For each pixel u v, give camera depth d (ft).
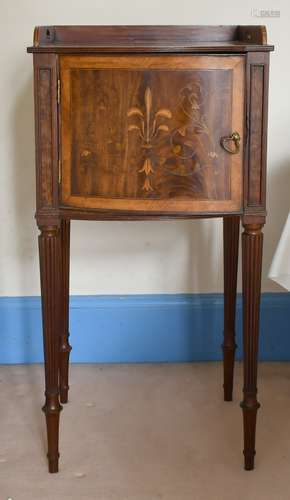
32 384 7.17
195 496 5.31
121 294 7.68
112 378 7.30
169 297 7.65
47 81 5.20
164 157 5.26
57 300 5.51
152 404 6.73
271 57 7.29
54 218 5.37
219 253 7.63
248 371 5.60
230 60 5.16
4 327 7.61
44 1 7.14
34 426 6.33
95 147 5.28
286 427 6.30
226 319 6.72
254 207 5.34
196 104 5.19
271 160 7.46
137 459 5.80
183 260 7.64
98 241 7.58
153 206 5.32
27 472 5.64
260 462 5.77
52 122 5.25
